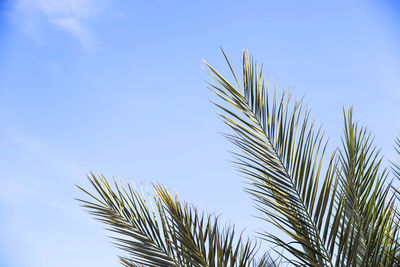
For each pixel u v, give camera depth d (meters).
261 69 2.98
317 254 2.46
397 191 3.32
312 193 2.66
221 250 2.50
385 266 2.48
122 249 2.77
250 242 2.51
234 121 2.93
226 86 2.95
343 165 3.01
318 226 2.53
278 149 2.84
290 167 2.78
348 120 3.05
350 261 2.31
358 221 2.69
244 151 2.88
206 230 2.63
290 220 2.65
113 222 2.95
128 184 3.06
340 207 2.46
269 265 2.74
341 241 2.36
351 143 3.00
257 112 2.93
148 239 2.90
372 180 2.84
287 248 2.46
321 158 2.68
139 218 2.97
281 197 2.78
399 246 2.59
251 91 2.95
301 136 2.78
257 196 2.78
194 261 2.59
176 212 2.79
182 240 2.62
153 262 2.72
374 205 2.68
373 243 2.47
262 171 2.81
